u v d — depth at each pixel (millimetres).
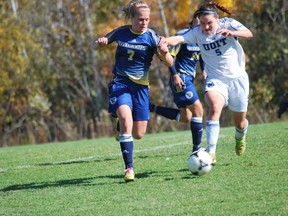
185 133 40750
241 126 20859
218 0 59375
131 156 19438
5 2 70875
